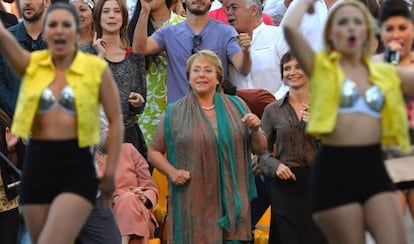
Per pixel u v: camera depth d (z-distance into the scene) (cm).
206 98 1555
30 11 1675
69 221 1200
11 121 1595
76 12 1229
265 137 1544
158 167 1546
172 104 1566
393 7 1334
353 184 1161
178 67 1742
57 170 1209
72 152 1211
